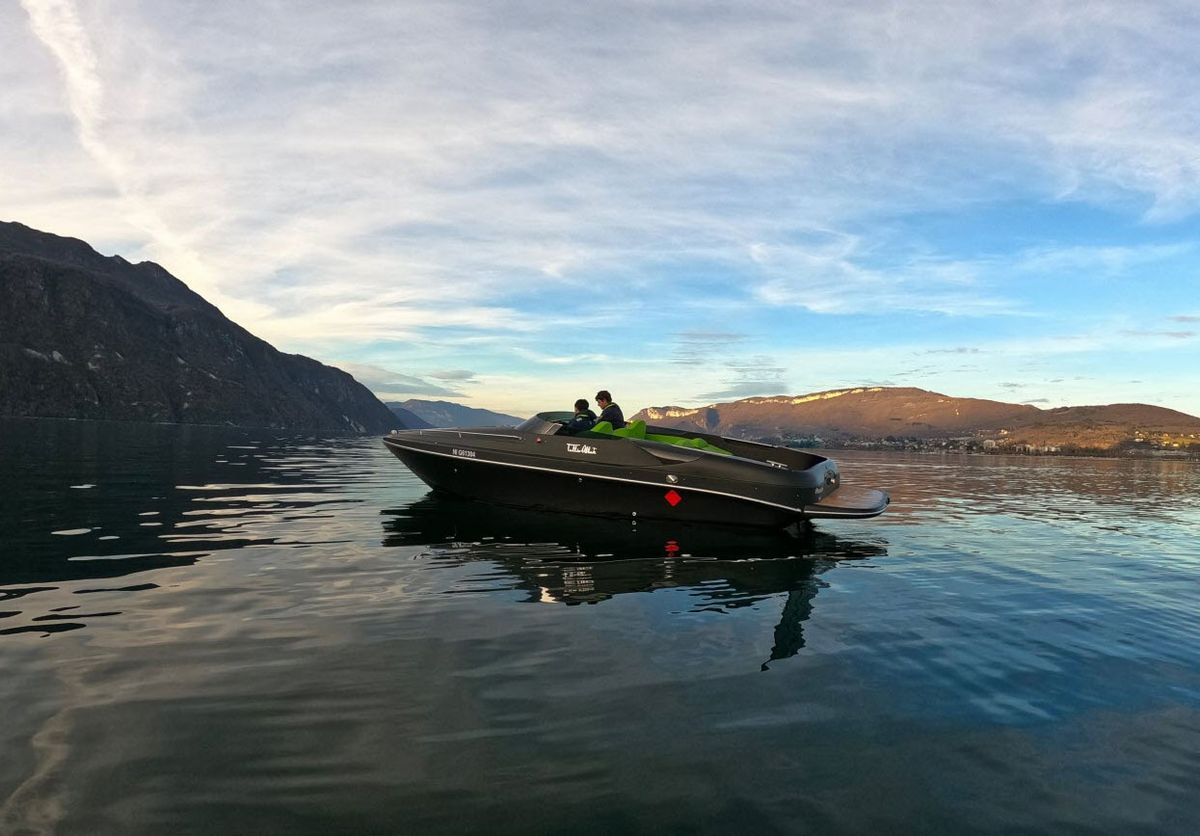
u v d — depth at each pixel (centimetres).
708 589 576
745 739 296
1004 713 335
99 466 1507
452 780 254
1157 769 283
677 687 353
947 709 337
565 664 382
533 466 981
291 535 751
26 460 1563
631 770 266
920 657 415
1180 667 410
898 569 697
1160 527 1145
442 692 337
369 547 699
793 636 449
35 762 256
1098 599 588
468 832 222
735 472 908
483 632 435
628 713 319
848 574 663
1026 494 1812
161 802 233
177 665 360
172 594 495
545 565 645
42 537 675
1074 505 1529
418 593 527
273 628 428
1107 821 243
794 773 268
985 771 276
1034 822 241
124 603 468
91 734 280
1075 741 306
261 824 222
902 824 236
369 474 1644
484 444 1018
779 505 897
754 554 750
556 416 1040
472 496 1064
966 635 464
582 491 974
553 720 309
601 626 456
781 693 350
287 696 326
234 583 534
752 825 231
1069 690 368
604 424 1000
